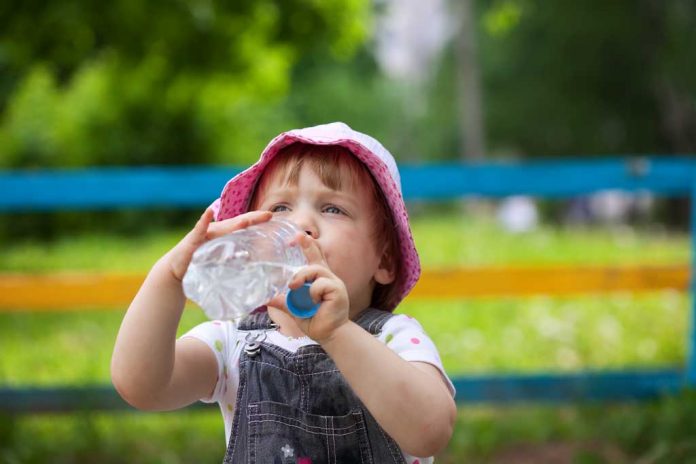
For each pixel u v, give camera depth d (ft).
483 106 96.37
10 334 27.22
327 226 7.38
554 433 16.38
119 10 36.73
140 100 70.08
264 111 96.02
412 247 7.70
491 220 86.89
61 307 16.49
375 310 7.72
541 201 101.40
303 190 7.47
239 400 7.39
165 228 69.56
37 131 66.08
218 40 39.63
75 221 65.31
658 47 82.89
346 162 7.61
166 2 36.91
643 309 28.58
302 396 7.22
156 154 71.46
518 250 43.80
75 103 69.31
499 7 47.42
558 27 86.38
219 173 16.99
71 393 16.06
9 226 62.49
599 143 92.63
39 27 37.70
